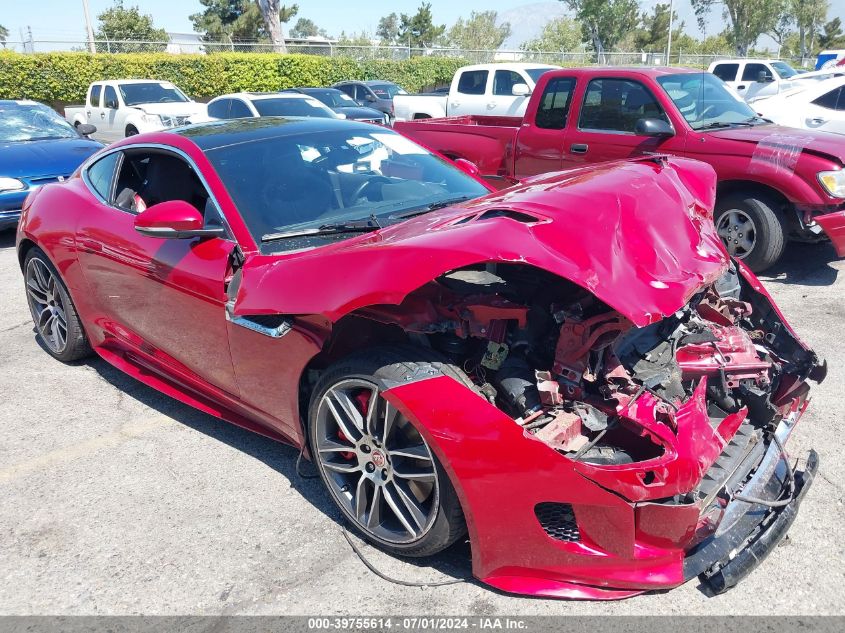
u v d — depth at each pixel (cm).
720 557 240
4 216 776
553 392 242
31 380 454
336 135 390
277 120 409
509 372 256
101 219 394
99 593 260
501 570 246
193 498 318
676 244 273
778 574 257
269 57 2703
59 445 370
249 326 296
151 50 2795
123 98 1620
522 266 280
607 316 240
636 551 231
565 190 278
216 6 5181
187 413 404
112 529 297
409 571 265
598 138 702
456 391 240
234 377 323
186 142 364
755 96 1817
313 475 333
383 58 3234
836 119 1071
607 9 4456
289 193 338
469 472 234
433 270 232
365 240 287
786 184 586
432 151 422
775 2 4503
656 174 310
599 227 251
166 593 258
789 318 524
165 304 347
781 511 253
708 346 284
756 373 284
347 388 267
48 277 462
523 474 230
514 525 236
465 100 1462
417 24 5903
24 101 966
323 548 281
